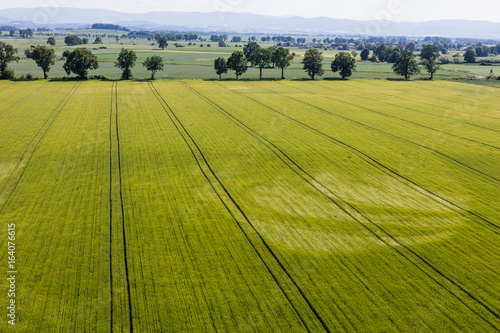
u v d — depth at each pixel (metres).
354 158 36.88
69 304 16.80
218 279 18.62
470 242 22.23
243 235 22.72
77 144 39.75
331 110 58.75
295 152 38.38
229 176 32.00
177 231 23.03
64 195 27.80
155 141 41.31
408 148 40.00
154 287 17.97
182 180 30.95
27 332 15.20
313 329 15.58
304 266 19.72
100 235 22.42
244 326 15.66
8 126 46.28
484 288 18.17
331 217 25.22
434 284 18.41
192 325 15.68
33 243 21.48
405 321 16.03
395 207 26.80
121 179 30.88
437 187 30.34
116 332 15.36
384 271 19.36
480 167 34.62
